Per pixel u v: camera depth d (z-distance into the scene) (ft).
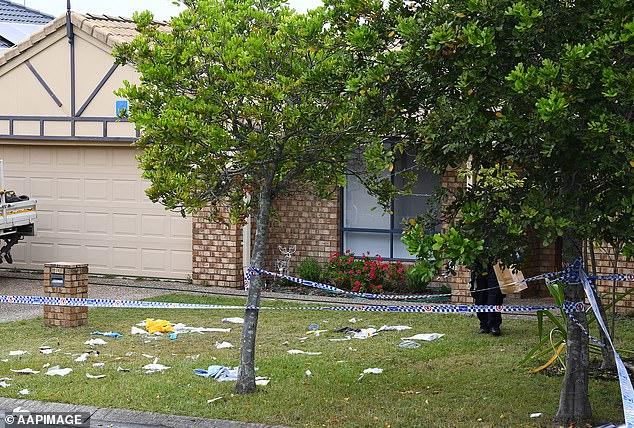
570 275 26.94
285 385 31.71
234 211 32.07
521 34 23.06
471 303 49.49
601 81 21.91
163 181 29.07
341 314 46.80
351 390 31.14
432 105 26.40
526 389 31.07
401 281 55.21
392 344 38.81
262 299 51.83
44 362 35.40
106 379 32.68
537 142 23.57
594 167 23.90
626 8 22.65
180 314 46.93
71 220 61.87
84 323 43.45
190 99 29.81
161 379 32.58
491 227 24.54
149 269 59.98
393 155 28.02
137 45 29.60
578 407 27.12
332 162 30.78
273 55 28.30
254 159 28.71
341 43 28.35
